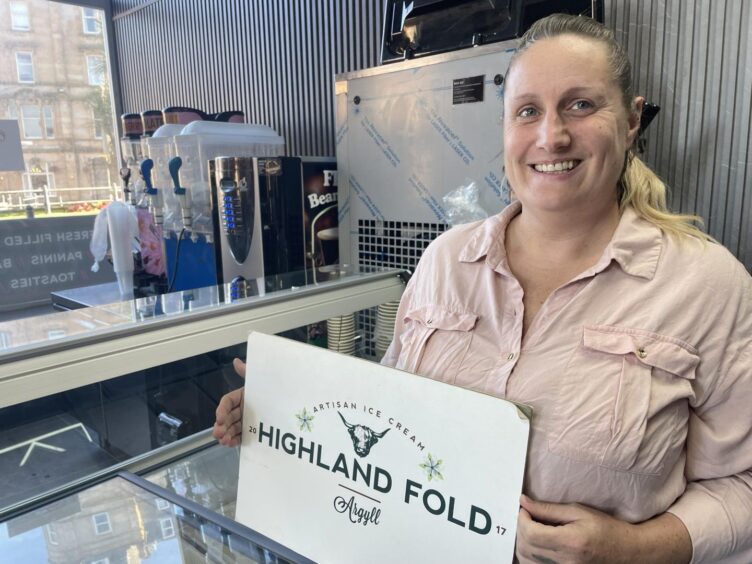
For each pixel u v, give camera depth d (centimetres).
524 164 87
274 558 87
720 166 179
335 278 154
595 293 84
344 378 89
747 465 80
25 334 97
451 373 93
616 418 76
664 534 76
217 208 213
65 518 92
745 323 79
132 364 100
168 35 446
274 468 97
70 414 114
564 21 83
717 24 175
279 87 364
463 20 174
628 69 83
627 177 91
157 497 99
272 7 355
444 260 104
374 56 299
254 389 100
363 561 87
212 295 131
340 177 213
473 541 78
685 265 82
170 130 279
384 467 85
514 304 91
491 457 77
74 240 450
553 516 74
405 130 189
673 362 77
